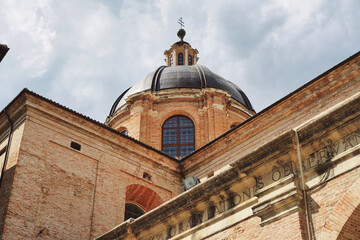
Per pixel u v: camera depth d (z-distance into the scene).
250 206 15.19
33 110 22.70
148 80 35.12
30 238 20.02
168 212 17.38
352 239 12.84
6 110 23.27
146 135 32.12
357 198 12.85
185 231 16.72
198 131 32.50
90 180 23.06
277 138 14.74
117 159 24.67
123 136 25.16
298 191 13.98
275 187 14.52
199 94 33.69
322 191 13.70
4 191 20.61
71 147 23.23
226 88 35.22
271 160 14.86
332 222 13.08
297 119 22.62
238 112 34.72
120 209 23.42
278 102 23.33
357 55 20.95
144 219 18.09
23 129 22.00
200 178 26.30
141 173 25.41
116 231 18.73
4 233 19.31
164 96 33.72
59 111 23.42
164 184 26.25
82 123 23.98
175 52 41.53
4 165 21.64
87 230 21.81
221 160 25.66
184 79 34.66
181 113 33.44
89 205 22.42
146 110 33.00
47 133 22.66
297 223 13.57
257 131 24.30
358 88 20.78
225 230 15.53
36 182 21.22
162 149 32.41
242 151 24.72
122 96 37.09
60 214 21.31
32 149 21.78
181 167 27.45
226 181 15.92
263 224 14.39
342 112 13.97
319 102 22.02
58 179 21.98
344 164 13.55
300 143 14.56
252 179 15.31
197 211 16.73
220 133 31.94
